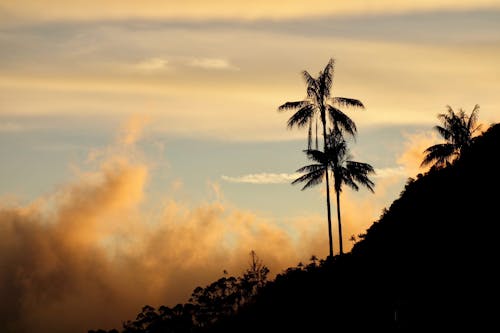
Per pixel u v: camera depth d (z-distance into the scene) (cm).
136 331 13438
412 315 5219
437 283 5412
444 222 6341
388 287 6066
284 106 8275
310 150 8169
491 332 4494
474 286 5078
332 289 7075
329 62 8262
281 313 7438
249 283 12106
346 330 5903
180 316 12794
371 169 8119
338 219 8138
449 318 4884
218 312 12075
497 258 5253
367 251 7344
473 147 7544
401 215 7388
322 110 8231
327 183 8162
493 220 5794
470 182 6712
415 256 6175
